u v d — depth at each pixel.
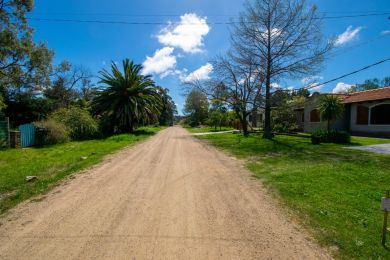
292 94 21.78
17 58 20.03
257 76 21.56
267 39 20.80
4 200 5.66
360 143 16.31
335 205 5.34
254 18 20.42
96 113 30.94
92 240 3.82
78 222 4.45
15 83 22.94
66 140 19.97
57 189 6.46
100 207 5.18
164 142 19.56
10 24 18.31
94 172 8.41
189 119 86.75
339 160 10.51
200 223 4.45
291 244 3.77
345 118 25.34
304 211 5.02
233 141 19.17
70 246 3.64
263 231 4.17
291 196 5.93
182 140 21.48
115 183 7.04
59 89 42.62
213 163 10.16
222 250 3.59
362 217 4.74
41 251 3.51
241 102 22.84
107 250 3.54
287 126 29.45
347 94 26.50
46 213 4.87
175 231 4.13
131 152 13.38
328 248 3.68
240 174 8.21
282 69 20.53
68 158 11.14
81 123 22.80
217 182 7.21
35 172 8.31
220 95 23.31
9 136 15.61
